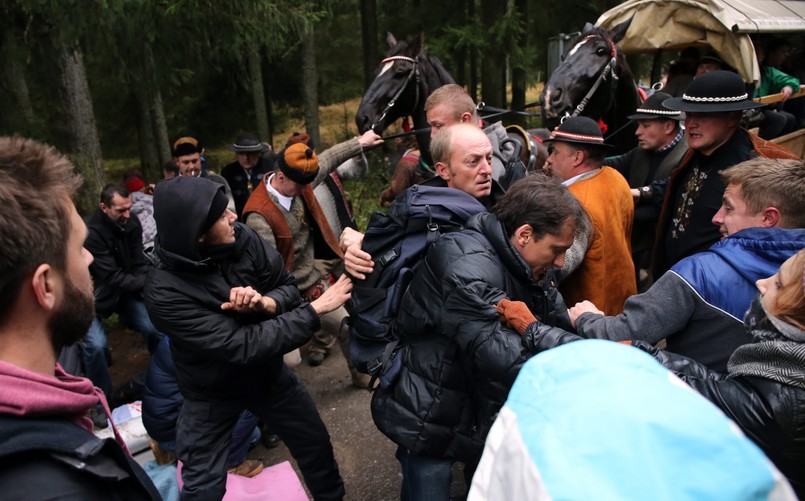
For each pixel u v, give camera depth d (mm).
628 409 588
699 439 562
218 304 2082
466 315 1720
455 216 1993
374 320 2074
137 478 953
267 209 3195
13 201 868
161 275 2059
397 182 4941
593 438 581
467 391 1943
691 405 598
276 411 2385
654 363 672
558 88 3660
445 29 9383
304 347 4570
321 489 2549
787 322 1288
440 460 2035
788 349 1265
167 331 2068
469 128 2197
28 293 905
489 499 680
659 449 562
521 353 1629
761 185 1822
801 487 1362
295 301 2355
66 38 4129
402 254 2004
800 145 4629
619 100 3998
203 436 2268
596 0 10547
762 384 1316
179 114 12555
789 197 1783
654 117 3072
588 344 702
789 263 1327
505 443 668
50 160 951
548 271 1992
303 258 3447
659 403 593
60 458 849
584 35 3805
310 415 2457
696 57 4496
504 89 10516
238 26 4695
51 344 973
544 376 689
